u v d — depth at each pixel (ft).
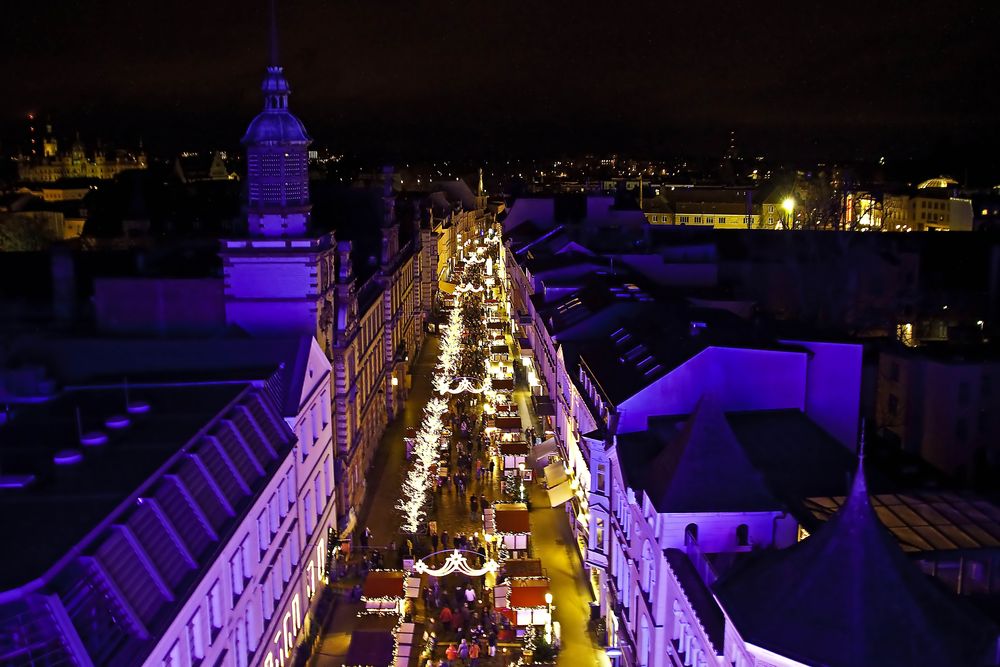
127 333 187.01
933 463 203.72
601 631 166.61
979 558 104.37
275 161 188.44
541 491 234.38
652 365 168.76
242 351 172.35
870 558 90.02
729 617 94.84
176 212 416.46
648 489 130.52
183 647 102.42
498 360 334.03
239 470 134.00
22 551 89.56
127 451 121.49
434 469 240.12
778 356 159.12
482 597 182.50
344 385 204.74
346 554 197.77
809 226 564.30
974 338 255.09
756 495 123.44
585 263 295.07
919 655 84.64
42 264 229.66
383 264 294.05
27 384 150.41
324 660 161.07
